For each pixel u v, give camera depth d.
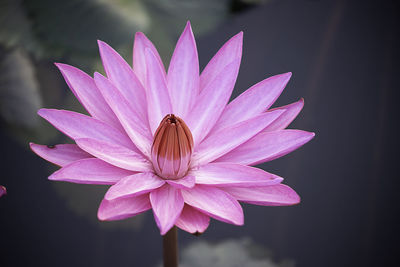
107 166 0.53
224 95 0.55
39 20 0.65
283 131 0.54
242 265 0.60
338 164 0.67
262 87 0.56
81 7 0.65
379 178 0.66
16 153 0.65
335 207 0.65
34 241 0.62
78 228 0.63
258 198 0.53
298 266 0.62
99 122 0.54
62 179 0.51
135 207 0.52
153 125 0.56
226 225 0.64
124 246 0.63
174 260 0.55
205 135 0.55
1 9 0.64
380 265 0.62
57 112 0.54
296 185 0.66
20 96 0.64
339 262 0.62
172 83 0.56
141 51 0.57
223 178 0.53
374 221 0.64
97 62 0.64
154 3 0.68
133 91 0.56
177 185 0.52
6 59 0.65
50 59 0.67
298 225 0.64
